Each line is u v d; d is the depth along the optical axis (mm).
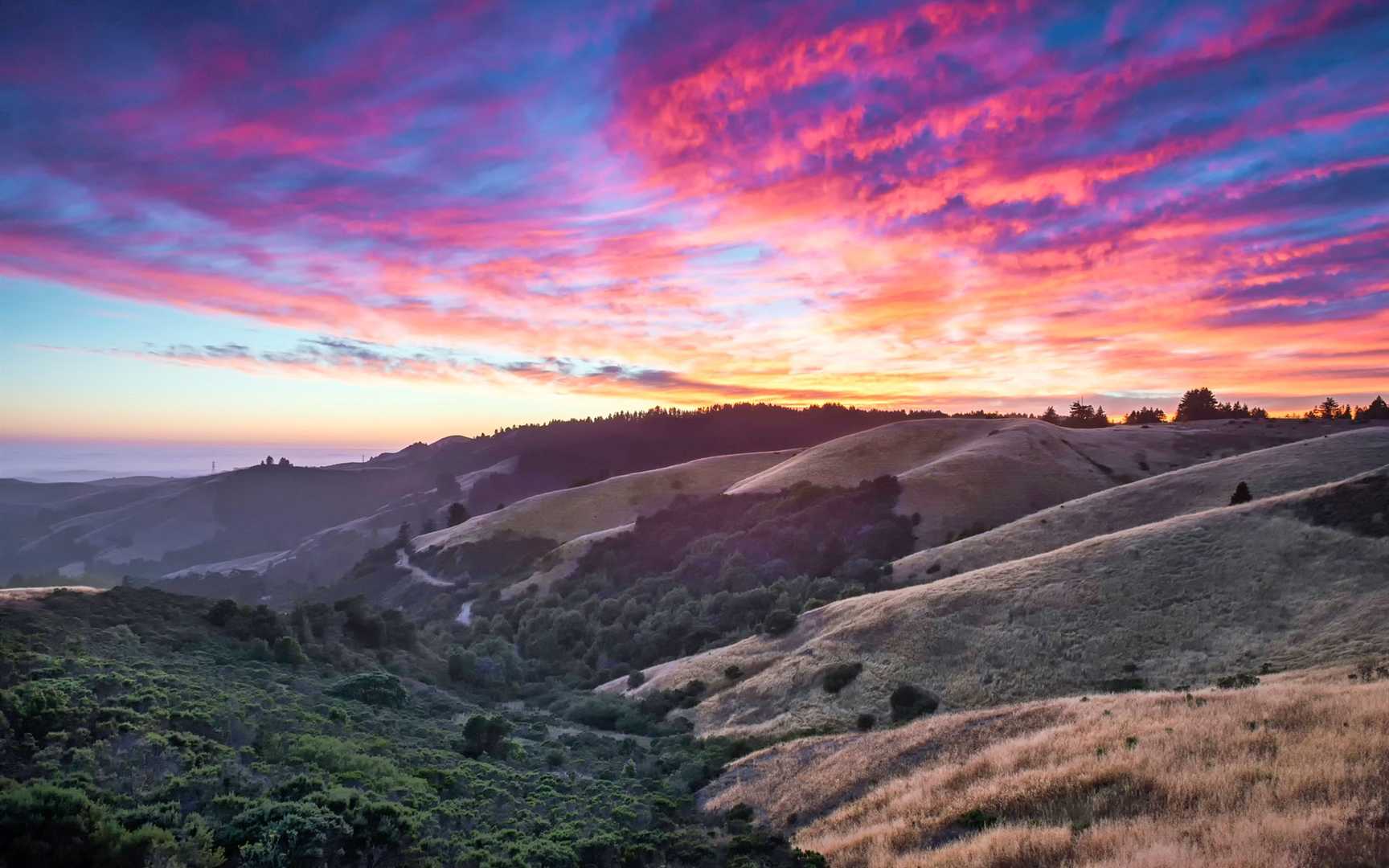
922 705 42594
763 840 24578
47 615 38688
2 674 26828
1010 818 18734
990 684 43156
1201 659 39031
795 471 139125
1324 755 16344
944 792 23297
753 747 42531
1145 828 14859
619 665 80875
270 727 28172
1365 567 40719
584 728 52438
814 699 47781
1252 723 20188
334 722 32438
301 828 16891
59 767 19625
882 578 80312
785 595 82188
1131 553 51031
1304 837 12484
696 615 88688
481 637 94438
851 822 24891
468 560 142000
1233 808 15117
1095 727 24438
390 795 23406
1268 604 41500
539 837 23234
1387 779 14500
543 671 79938
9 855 13797
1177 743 19781
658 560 117938
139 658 35406
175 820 17203
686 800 33062
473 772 29719
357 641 59562
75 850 14227
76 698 24594
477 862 19281
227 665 39969
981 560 77312
